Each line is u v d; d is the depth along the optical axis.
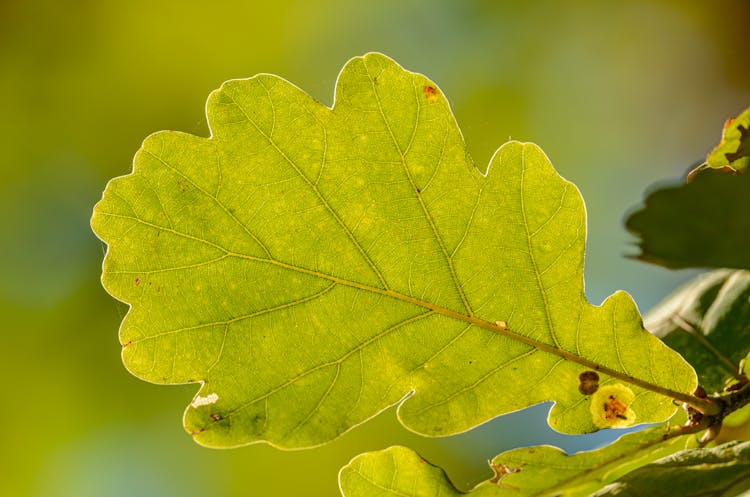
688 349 0.44
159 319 0.42
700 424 0.41
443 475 0.42
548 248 0.42
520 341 0.42
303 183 0.42
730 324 0.44
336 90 0.41
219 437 0.42
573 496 0.42
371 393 0.42
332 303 0.42
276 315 0.42
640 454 0.42
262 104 0.41
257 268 0.42
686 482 0.40
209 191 0.42
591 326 0.42
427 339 0.42
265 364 0.42
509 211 0.42
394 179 0.42
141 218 0.42
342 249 0.42
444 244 0.42
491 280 0.42
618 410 0.42
